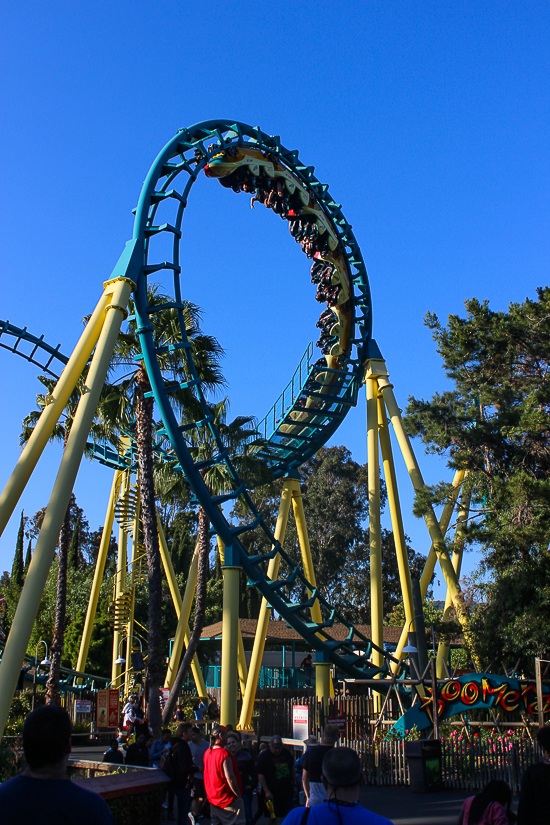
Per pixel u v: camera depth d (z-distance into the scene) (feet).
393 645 150.92
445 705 63.82
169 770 35.76
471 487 80.48
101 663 132.98
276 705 77.71
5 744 37.50
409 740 57.26
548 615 66.74
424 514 76.38
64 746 11.10
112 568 180.14
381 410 87.86
